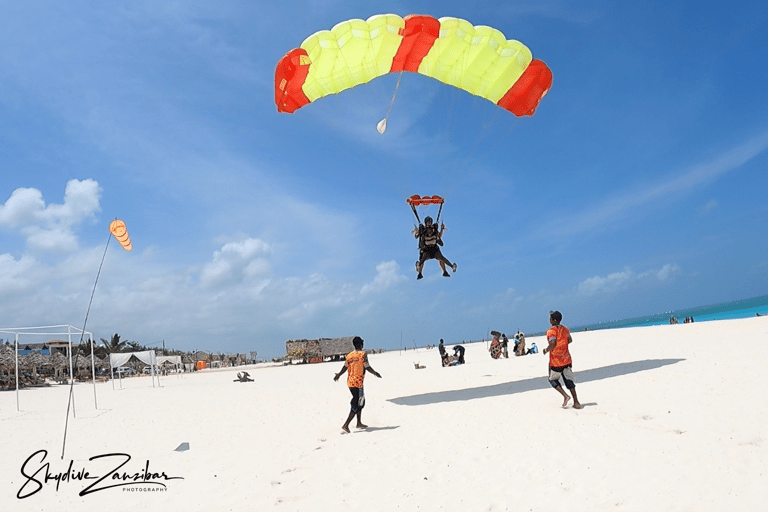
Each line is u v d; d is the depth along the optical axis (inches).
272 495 234.7
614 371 484.7
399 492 223.1
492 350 958.4
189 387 965.2
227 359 3068.4
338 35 428.1
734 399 318.0
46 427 482.3
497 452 266.2
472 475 235.9
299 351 2347.4
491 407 385.7
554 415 334.0
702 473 209.0
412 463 262.7
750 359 454.6
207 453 328.5
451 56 474.0
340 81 474.6
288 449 321.4
